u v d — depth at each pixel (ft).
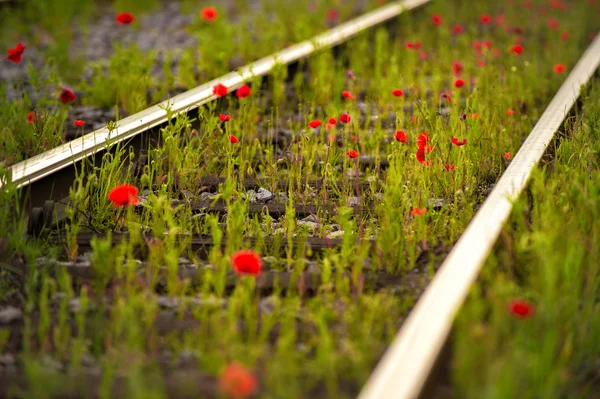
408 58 31.32
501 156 20.79
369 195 19.03
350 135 22.91
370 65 31.45
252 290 13.64
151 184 18.34
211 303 13.55
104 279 14.16
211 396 11.43
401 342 11.06
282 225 17.56
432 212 16.89
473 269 12.74
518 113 24.17
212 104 23.13
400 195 17.35
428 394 10.70
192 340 12.76
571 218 15.16
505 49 34.06
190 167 19.53
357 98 27.32
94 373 11.87
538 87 27.81
